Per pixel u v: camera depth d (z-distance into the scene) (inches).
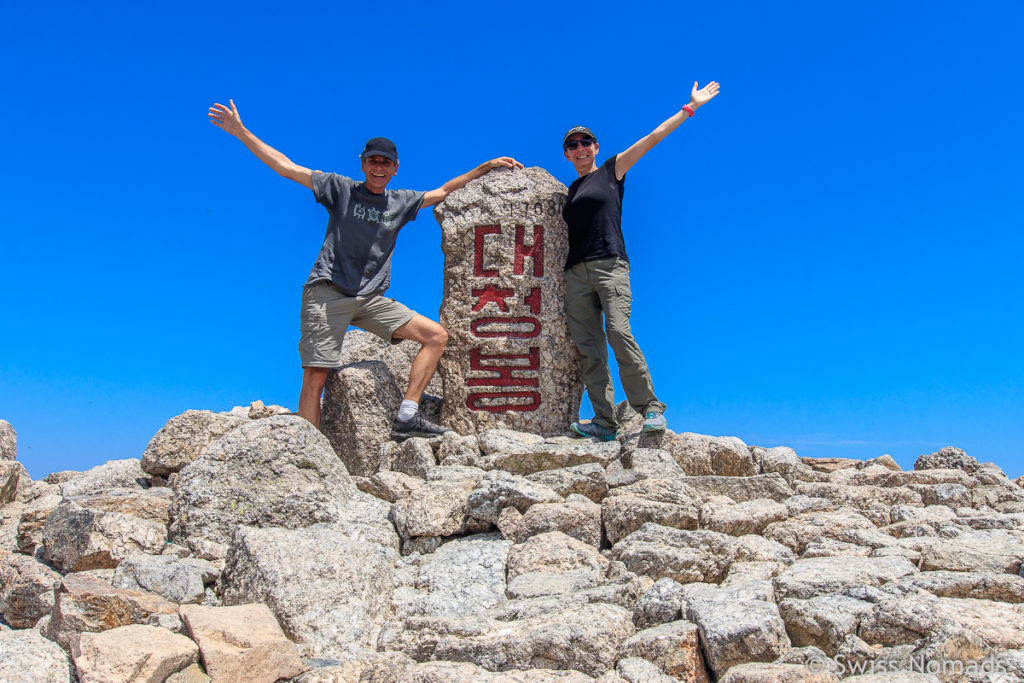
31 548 222.7
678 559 187.8
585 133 290.5
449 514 215.6
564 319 296.5
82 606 169.9
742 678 140.2
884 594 165.8
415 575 201.8
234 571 186.1
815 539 206.7
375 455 266.5
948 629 147.6
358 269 272.5
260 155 270.8
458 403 292.5
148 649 150.0
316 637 170.9
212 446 220.2
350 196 273.4
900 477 260.2
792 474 262.4
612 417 287.7
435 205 305.4
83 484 263.0
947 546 195.3
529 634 155.8
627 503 209.9
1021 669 140.0
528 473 248.7
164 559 191.3
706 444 267.0
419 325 275.3
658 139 274.8
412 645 163.6
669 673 149.6
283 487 217.3
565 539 199.8
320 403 279.6
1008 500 254.4
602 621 157.4
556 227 299.7
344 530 212.1
